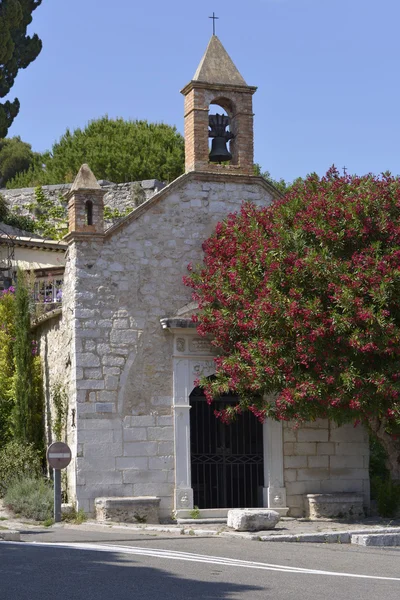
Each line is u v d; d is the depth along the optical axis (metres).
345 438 22.28
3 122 41.12
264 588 11.17
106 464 20.62
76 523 19.59
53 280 32.03
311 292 19.00
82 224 21.23
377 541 16.94
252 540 17.22
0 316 25.81
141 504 20.06
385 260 18.36
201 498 21.61
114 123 60.06
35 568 12.24
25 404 23.56
